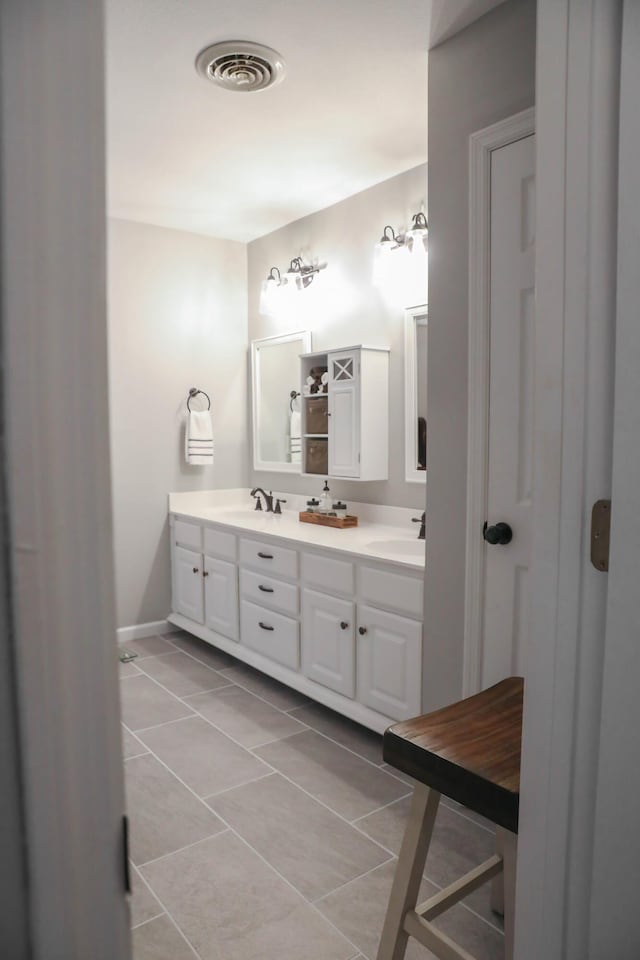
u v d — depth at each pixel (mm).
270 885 1781
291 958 1532
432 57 2121
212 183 3209
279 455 4004
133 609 3939
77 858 467
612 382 860
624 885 895
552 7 883
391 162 2957
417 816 1326
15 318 422
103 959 485
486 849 1932
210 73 2223
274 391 4008
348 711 2672
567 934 955
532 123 1813
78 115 438
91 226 447
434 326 2160
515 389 1921
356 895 1744
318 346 3621
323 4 1885
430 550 2223
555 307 912
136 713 2881
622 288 833
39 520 438
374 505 3295
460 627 2139
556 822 957
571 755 934
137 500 3906
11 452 427
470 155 1995
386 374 3143
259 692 3129
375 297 3225
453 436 2125
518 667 1965
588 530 894
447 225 2104
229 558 3445
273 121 2578
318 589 2840
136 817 2098
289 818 2092
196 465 4094
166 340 3953
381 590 2498
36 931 453
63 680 452
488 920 1660
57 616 447
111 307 3752
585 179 862
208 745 2584
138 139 2730
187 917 1663
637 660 888
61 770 455
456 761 1208
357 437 3100
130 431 3855
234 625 3441
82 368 447
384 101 2420
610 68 832
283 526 3309
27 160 419
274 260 3979
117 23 1954
